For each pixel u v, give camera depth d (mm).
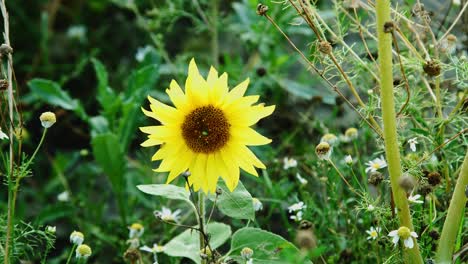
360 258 1155
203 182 1011
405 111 1084
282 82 1502
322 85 1588
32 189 1600
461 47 1237
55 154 1685
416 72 1254
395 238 959
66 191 1441
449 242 976
